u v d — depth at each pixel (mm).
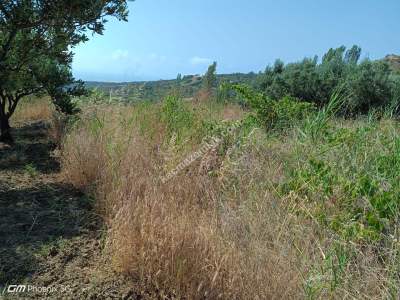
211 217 3484
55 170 5438
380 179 3717
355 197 3574
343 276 2672
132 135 5348
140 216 3236
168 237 3008
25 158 5902
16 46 5641
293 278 2654
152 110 6617
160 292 2861
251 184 4000
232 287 2656
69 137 5879
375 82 10156
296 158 4402
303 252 2943
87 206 4289
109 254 3355
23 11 4938
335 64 12086
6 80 5703
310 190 3775
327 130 5430
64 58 6199
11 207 4199
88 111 6730
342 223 3227
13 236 3617
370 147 4445
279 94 11859
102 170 4590
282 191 3900
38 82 6746
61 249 3449
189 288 2805
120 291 2939
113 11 5332
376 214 3266
